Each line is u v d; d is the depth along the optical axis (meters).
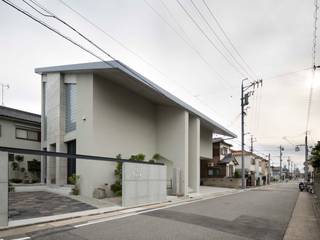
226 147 40.78
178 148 20.34
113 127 16.55
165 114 21.23
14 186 16.22
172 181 19.23
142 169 13.40
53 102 18.50
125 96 17.91
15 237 6.87
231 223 9.30
